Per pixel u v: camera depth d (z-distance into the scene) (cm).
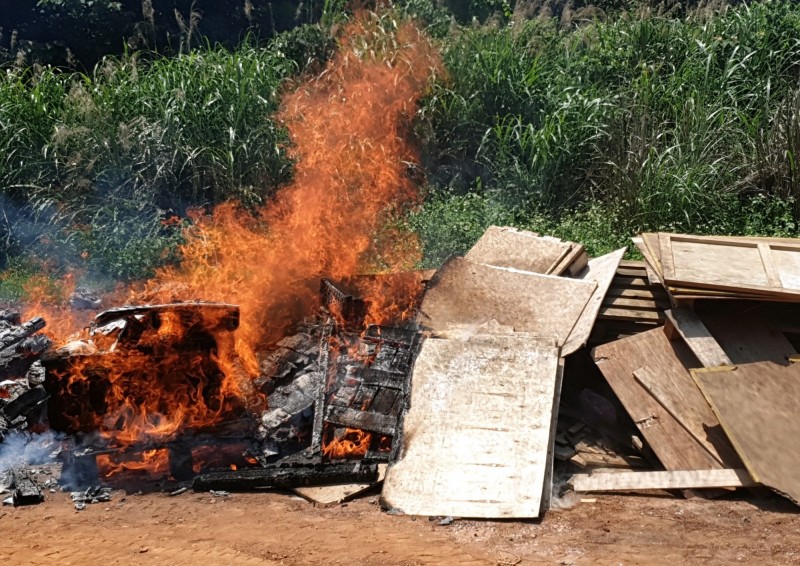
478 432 608
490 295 764
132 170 1116
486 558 479
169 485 614
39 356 748
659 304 741
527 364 655
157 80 1216
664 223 1027
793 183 1032
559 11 1816
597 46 1370
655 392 651
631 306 740
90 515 556
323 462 620
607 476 595
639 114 1158
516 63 1268
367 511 561
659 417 639
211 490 605
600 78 1301
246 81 1178
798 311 704
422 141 1219
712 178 1059
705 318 699
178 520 545
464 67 1270
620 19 1448
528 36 1387
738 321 694
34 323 787
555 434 624
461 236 1014
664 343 691
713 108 1145
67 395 609
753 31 1268
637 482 586
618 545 498
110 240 1024
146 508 570
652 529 521
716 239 746
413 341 707
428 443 606
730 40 1263
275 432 656
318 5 1695
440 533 520
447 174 1216
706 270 696
